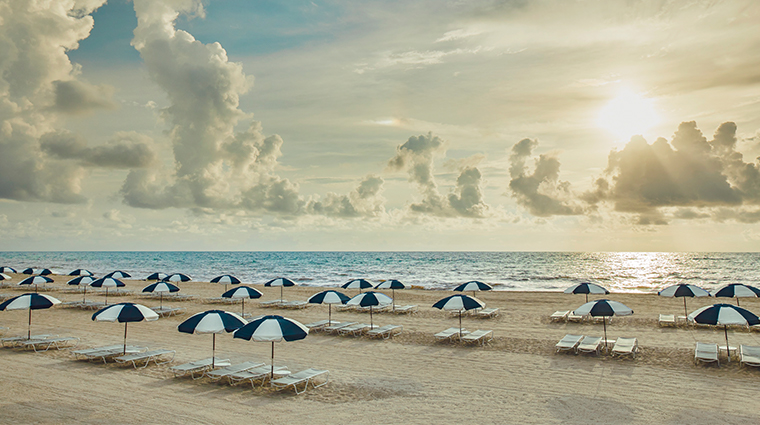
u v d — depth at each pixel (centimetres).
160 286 2028
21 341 1452
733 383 1087
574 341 1447
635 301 2517
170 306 2469
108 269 7506
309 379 1145
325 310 2334
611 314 1300
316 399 999
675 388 1059
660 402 968
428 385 1107
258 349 1490
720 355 1344
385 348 1504
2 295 2770
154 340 1614
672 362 1284
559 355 1388
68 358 1343
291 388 1078
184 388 1067
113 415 889
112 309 1174
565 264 9788
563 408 939
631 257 15775
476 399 1000
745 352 1227
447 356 1396
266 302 2592
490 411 923
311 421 866
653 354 1376
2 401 967
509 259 13275
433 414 907
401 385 1106
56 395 1011
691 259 12569
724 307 1183
